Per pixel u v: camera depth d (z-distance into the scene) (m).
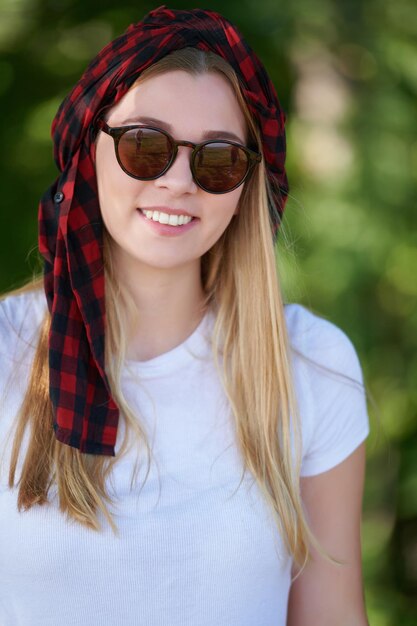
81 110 1.72
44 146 3.94
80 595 1.71
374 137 3.82
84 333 1.76
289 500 1.85
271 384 1.86
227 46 1.72
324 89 3.93
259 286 1.89
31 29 3.90
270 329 1.88
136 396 1.81
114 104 1.70
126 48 1.68
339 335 2.00
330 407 1.92
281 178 1.90
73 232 1.75
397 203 3.84
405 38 3.87
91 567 1.70
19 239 3.88
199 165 1.68
